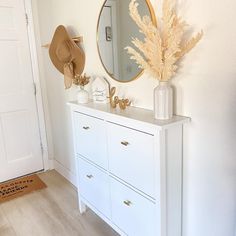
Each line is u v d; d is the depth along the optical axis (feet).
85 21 6.75
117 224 5.81
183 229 5.16
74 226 6.79
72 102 6.75
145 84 5.29
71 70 7.39
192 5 4.05
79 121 6.45
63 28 7.16
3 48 8.68
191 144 4.58
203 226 4.76
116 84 6.12
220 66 3.89
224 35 3.75
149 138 4.39
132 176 4.98
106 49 6.12
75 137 6.82
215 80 4.00
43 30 8.98
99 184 6.18
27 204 7.96
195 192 4.74
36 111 9.83
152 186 4.55
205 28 3.95
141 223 5.02
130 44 5.32
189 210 4.93
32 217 7.28
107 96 6.31
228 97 3.89
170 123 4.20
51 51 7.85
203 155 4.44
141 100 5.48
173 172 4.65
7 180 9.61
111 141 5.37
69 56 7.16
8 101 9.12
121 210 5.54
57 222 6.99
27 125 9.73
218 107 4.05
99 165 6.01
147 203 4.75
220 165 4.23
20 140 9.66
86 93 6.61
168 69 4.15
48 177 9.81
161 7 4.55
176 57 4.14
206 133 4.31
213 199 4.47
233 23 3.61
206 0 3.86
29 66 9.34
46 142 10.25
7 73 8.93
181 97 4.56
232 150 4.01
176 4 4.27
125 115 4.90
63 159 9.68
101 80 6.30
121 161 5.19
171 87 4.66
